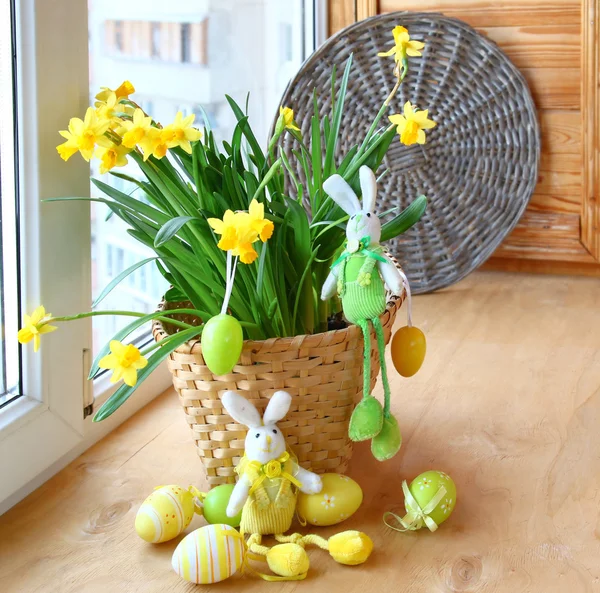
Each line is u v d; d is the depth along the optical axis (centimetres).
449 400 180
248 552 144
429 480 149
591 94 225
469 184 226
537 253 240
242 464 146
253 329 150
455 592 140
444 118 223
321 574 143
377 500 155
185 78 193
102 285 177
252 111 217
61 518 152
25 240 151
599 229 234
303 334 155
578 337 204
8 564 144
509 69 221
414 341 154
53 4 150
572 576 142
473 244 227
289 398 145
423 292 229
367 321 148
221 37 203
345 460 155
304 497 148
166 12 186
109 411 140
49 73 150
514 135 223
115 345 138
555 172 233
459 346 201
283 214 152
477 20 229
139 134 135
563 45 225
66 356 159
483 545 147
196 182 148
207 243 147
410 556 145
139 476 161
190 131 138
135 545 148
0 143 150
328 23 244
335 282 150
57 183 154
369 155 154
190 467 163
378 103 222
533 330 208
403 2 236
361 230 147
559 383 185
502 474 160
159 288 194
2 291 154
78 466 163
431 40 220
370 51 220
